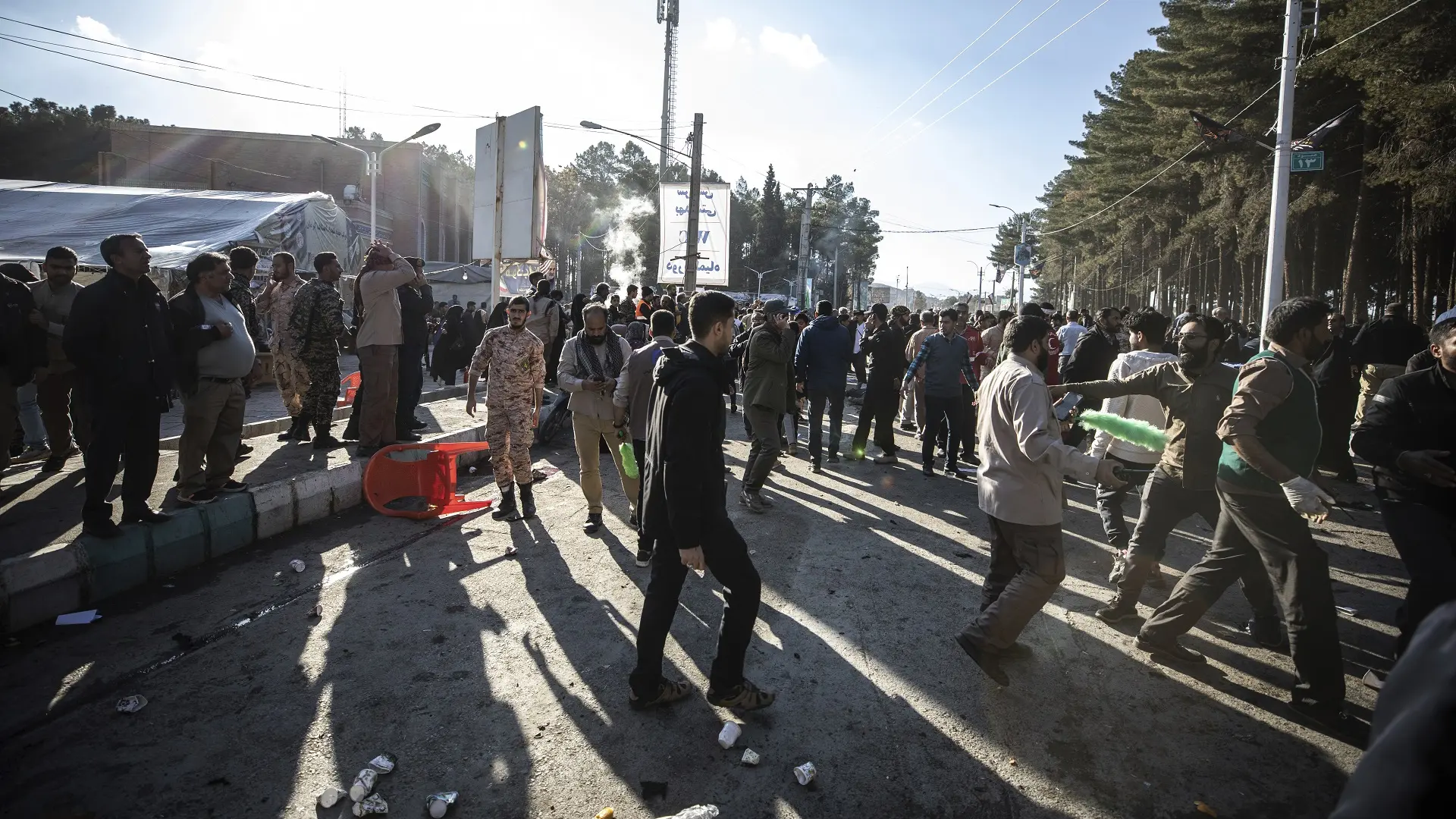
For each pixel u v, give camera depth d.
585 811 2.66
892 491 7.54
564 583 4.84
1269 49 25.64
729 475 8.25
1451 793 0.76
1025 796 2.77
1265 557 3.35
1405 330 8.62
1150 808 2.72
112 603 4.35
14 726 3.11
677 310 12.98
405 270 6.95
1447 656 0.85
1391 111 19.08
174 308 5.07
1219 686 3.61
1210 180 31.12
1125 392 4.23
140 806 2.65
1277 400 3.20
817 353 8.48
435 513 6.26
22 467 6.56
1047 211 65.62
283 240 16.52
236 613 4.28
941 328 8.33
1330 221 29.12
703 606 4.52
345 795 2.72
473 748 3.03
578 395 5.75
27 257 14.08
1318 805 2.74
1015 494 3.43
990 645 3.42
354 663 3.72
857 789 2.80
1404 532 3.31
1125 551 4.33
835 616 4.40
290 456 7.01
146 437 4.64
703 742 3.09
